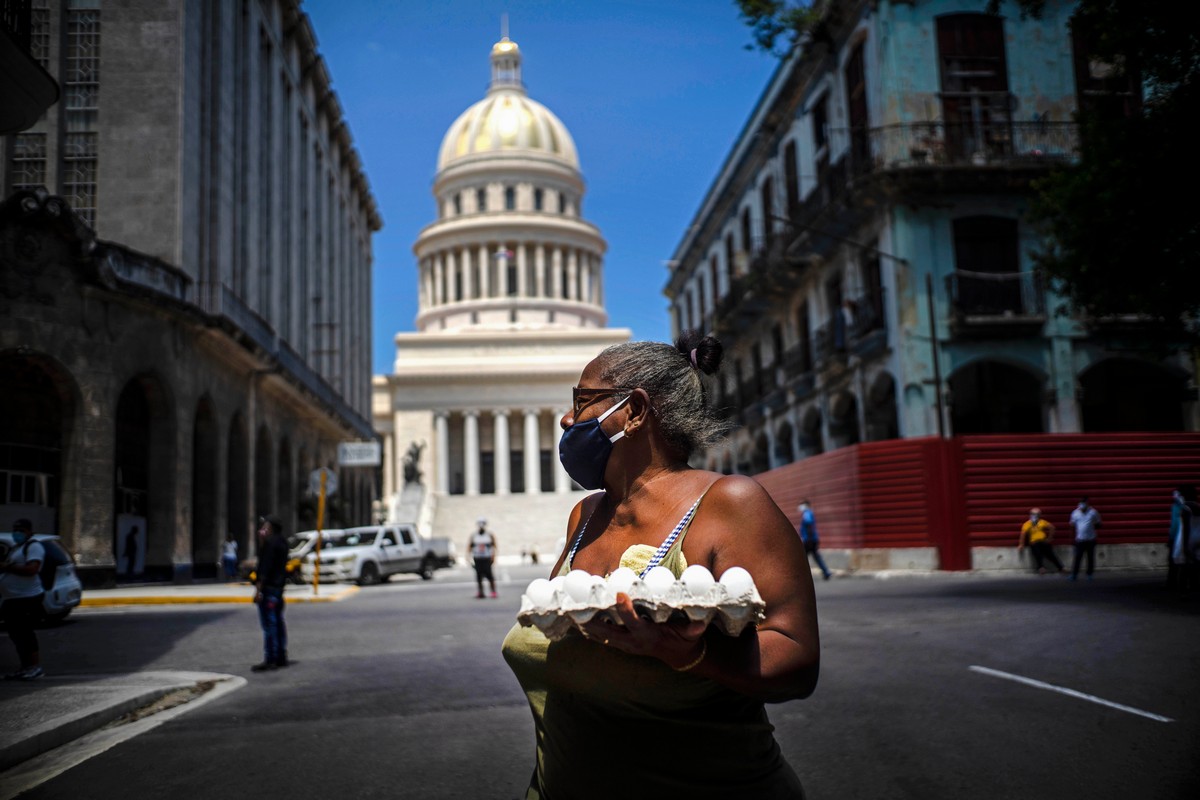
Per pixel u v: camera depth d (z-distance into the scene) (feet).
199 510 96.63
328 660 36.63
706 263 148.66
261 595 35.06
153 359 83.97
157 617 55.72
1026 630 34.60
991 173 75.25
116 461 81.87
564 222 341.41
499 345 305.73
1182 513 47.14
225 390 101.60
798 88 101.14
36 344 73.67
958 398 81.10
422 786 17.61
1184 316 55.42
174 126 88.02
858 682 26.30
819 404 98.32
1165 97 39.81
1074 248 48.19
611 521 6.05
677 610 4.42
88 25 89.15
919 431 75.36
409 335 303.27
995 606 42.75
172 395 86.84
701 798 5.36
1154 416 80.74
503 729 22.58
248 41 107.86
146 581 84.69
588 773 5.46
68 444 75.87
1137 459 70.64
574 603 4.51
